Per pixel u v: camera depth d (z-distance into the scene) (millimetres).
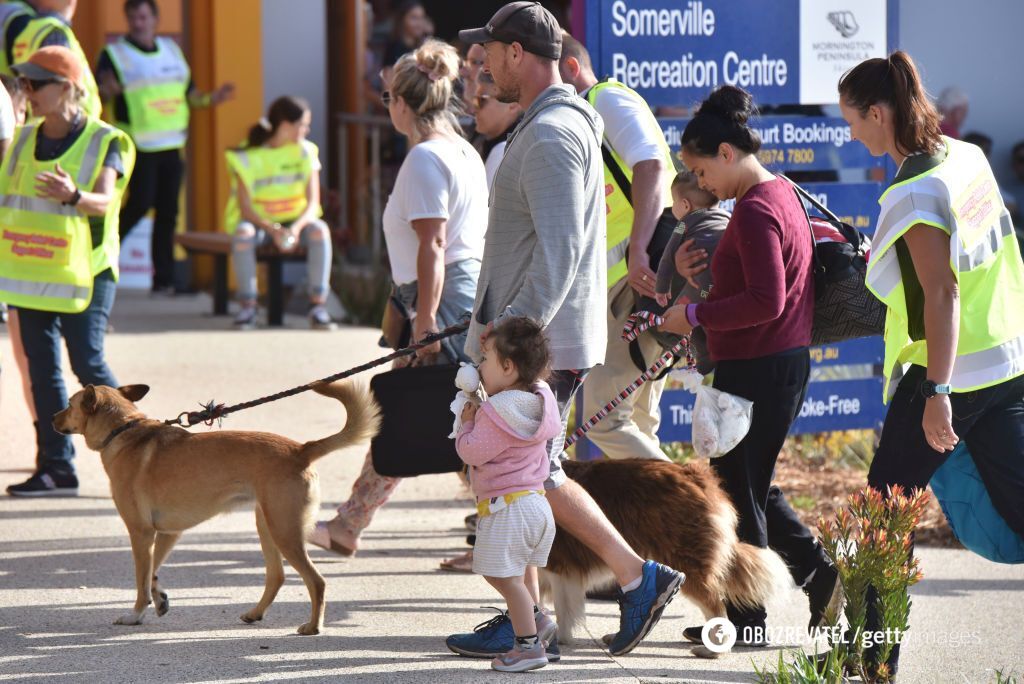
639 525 8719
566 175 7898
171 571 10758
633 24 12117
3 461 13984
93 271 12578
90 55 28906
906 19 19172
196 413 9656
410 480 14031
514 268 8281
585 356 8305
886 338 8234
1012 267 8234
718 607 8719
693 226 9477
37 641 8875
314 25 26109
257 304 24266
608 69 12102
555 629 8656
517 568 8133
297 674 8258
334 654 8688
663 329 8758
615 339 10391
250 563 11039
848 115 8125
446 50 10508
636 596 8328
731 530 8703
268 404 16344
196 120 25875
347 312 23047
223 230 25953
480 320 8484
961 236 7719
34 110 12570
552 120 8000
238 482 9125
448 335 9602
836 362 13336
